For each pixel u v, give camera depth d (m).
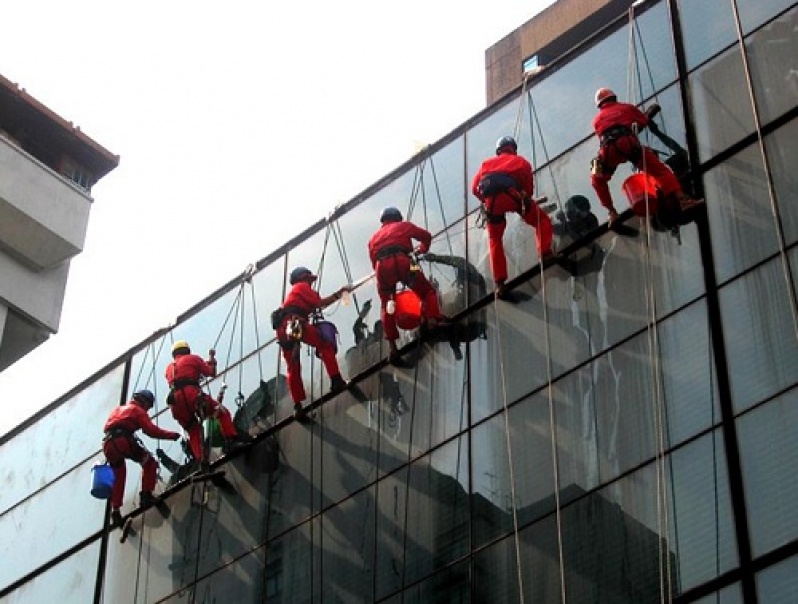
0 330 27.50
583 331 17.34
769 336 15.32
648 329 16.56
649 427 15.92
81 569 23.06
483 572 16.81
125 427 22.22
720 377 15.51
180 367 21.67
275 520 20.14
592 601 15.48
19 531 24.95
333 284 21.64
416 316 19.39
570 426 16.81
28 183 27.78
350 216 22.05
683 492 15.19
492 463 17.50
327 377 20.72
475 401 18.23
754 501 14.52
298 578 19.19
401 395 19.34
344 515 19.11
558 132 19.27
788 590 13.79
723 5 18.03
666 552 15.01
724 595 14.27
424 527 17.89
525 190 17.98
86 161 29.91
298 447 20.52
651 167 16.83
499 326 18.48
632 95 18.52
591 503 16.05
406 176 21.39
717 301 16.03
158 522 22.17
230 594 20.09
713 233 16.53
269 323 22.45
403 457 18.78
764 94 16.95
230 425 21.50
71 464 24.77
